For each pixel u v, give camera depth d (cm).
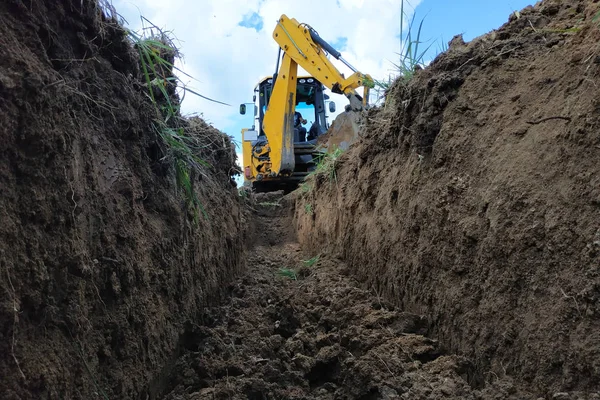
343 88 716
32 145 134
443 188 247
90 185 171
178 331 237
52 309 137
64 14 172
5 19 140
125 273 181
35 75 135
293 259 555
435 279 248
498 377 186
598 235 154
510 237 190
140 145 226
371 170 373
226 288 369
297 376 229
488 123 233
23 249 127
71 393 139
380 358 224
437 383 199
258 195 902
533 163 192
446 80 266
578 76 191
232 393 208
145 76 231
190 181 284
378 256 334
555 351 160
